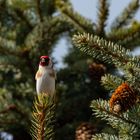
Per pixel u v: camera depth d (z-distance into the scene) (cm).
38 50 1262
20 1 1332
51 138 556
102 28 1171
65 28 1293
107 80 669
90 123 1111
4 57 1227
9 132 1286
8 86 1388
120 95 606
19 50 1219
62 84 1314
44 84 728
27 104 1281
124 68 626
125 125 612
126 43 1168
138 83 620
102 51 656
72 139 1278
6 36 1425
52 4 1407
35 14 1359
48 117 558
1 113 1144
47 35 1287
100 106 626
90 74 1187
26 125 1185
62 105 1290
